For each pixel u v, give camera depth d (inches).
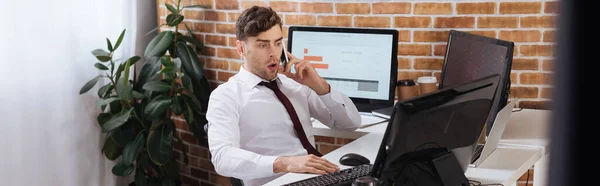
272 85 98.3
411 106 62.5
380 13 127.3
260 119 96.3
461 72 106.3
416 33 125.6
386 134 64.7
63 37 137.2
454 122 69.1
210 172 156.3
